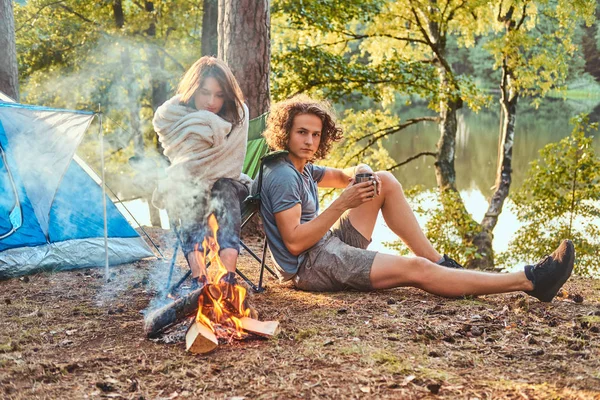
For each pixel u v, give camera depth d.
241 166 3.25
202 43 12.35
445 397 2.07
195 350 2.45
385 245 10.92
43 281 3.93
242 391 2.13
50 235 4.29
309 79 11.52
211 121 3.13
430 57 15.37
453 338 2.64
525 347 2.55
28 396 2.10
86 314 3.12
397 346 2.55
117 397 2.10
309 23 10.96
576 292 3.57
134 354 2.49
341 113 15.23
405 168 20.72
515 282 3.15
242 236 6.16
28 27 13.48
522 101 36.12
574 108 30.44
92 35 13.41
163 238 5.87
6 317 3.08
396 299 3.26
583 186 9.87
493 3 12.60
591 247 9.32
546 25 13.30
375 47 14.06
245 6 6.10
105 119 14.41
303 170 3.55
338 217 3.26
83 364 2.38
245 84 6.18
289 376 2.23
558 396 2.05
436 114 33.47
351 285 3.37
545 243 9.74
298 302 3.23
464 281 3.20
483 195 17.22
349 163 14.36
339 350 2.48
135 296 3.49
